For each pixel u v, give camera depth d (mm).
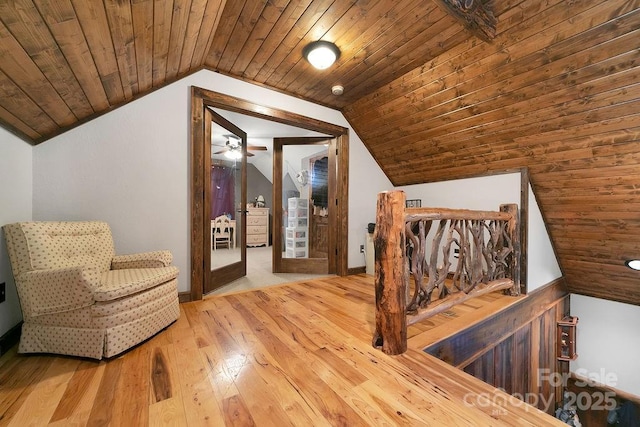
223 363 1474
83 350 1505
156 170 2383
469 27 1837
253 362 1486
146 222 2346
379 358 1541
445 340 1811
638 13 1562
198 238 2539
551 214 3021
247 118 3844
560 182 2707
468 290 2266
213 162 3520
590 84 1957
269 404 1157
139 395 1209
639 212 2469
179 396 1203
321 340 1752
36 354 1563
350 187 3725
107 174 2193
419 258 1824
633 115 1964
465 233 2361
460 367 1918
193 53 2225
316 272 3732
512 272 2773
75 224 1884
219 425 1039
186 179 2516
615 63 1794
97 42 1436
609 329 3461
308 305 2418
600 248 2996
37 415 1083
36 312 1526
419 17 1947
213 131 3201
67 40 1284
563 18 1753
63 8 1110
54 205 2016
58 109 1791
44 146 1984
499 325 2336
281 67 2600
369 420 1075
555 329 3357
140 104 2312
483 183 3223
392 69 2604
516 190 2930
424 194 3881
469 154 3105
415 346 1685
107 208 2197
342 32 2098
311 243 4145
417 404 1172
